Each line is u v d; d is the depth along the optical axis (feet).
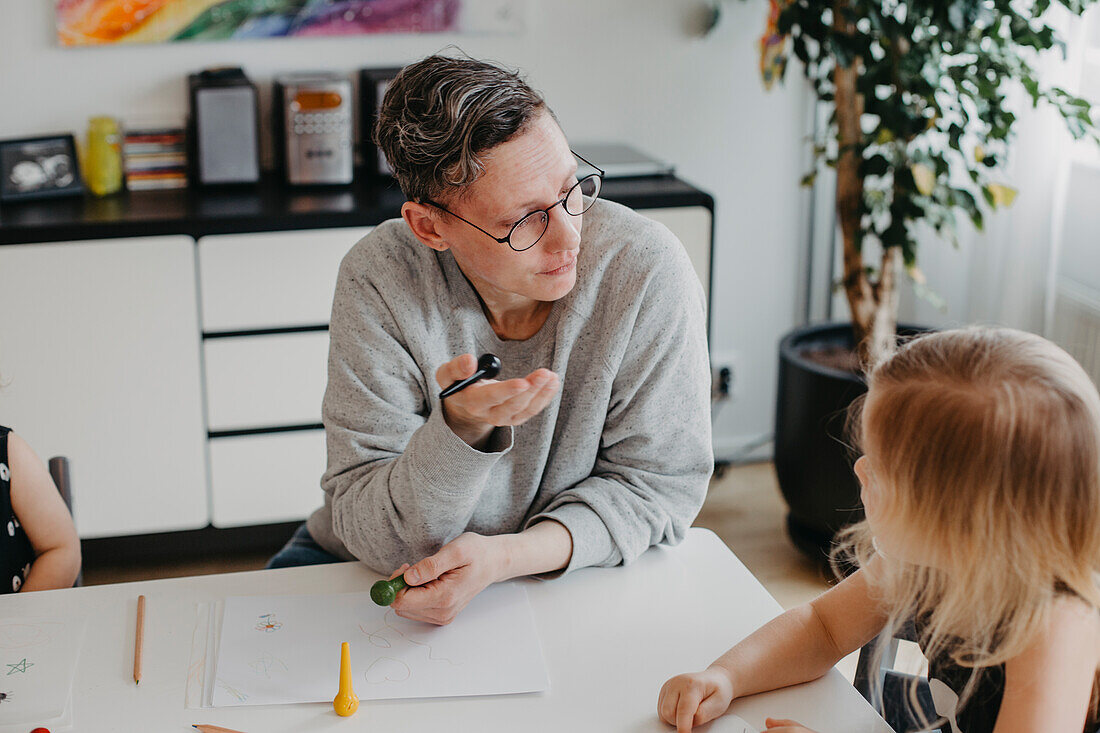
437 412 3.63
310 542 5.05
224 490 8.02
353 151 8.85
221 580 3.98
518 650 3.55
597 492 4.15
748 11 9.14
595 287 4.11
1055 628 2.93
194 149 8.12
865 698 3.69
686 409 4.23
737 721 3.28
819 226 9.79
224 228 7.43
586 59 9.00
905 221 8.09
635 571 4.07
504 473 4.23
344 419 4.23
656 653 3.57
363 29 8.54
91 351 7.52
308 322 7.77
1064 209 8.21
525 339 4.22
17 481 4.48
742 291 9.86
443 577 3.64
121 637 3.64
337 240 7.61
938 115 7.05
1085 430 2.84
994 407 2.85
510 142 3.56
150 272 7.43
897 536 3.05
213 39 8.37
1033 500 2.85
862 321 7.95
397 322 4.17
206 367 7.71
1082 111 6.96
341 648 3.26
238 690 3.36
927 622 3.39
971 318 8.93
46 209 7.66
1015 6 7.79
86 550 8.08
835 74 7.64
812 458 7.74
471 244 3.75
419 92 3.64
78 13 8.09
